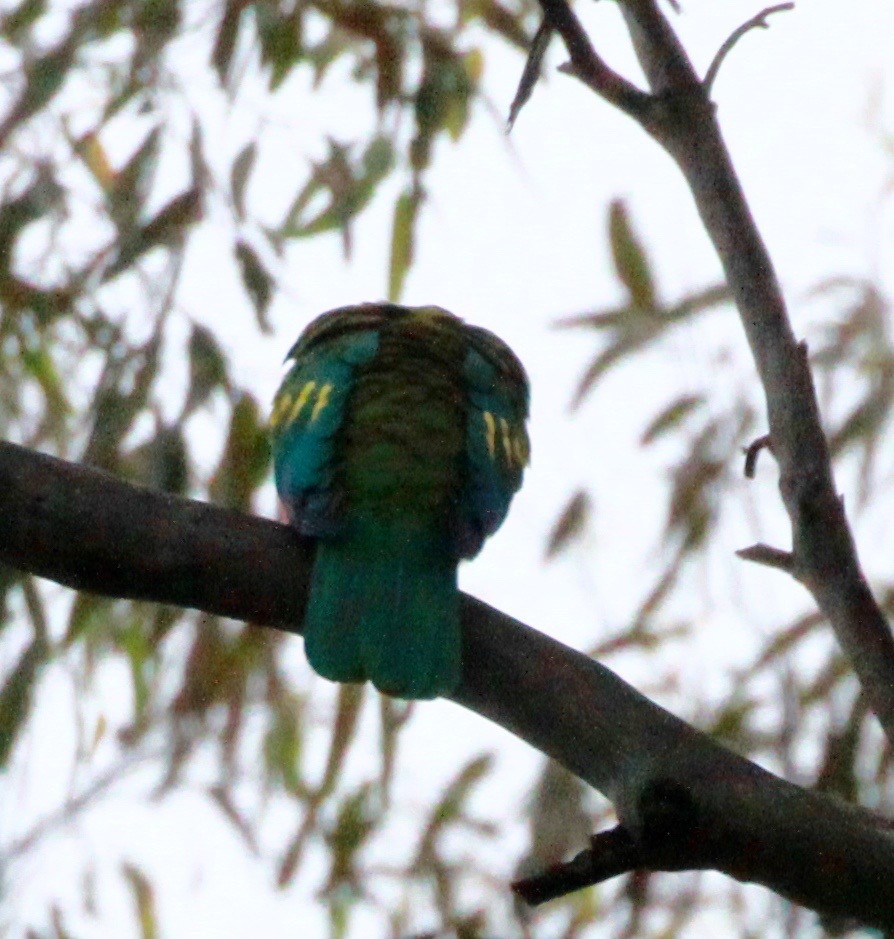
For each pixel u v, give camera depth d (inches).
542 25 287.6
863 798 398.9
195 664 449.7
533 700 256.8
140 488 261.1
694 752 242.1
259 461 433.1
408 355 336.2
